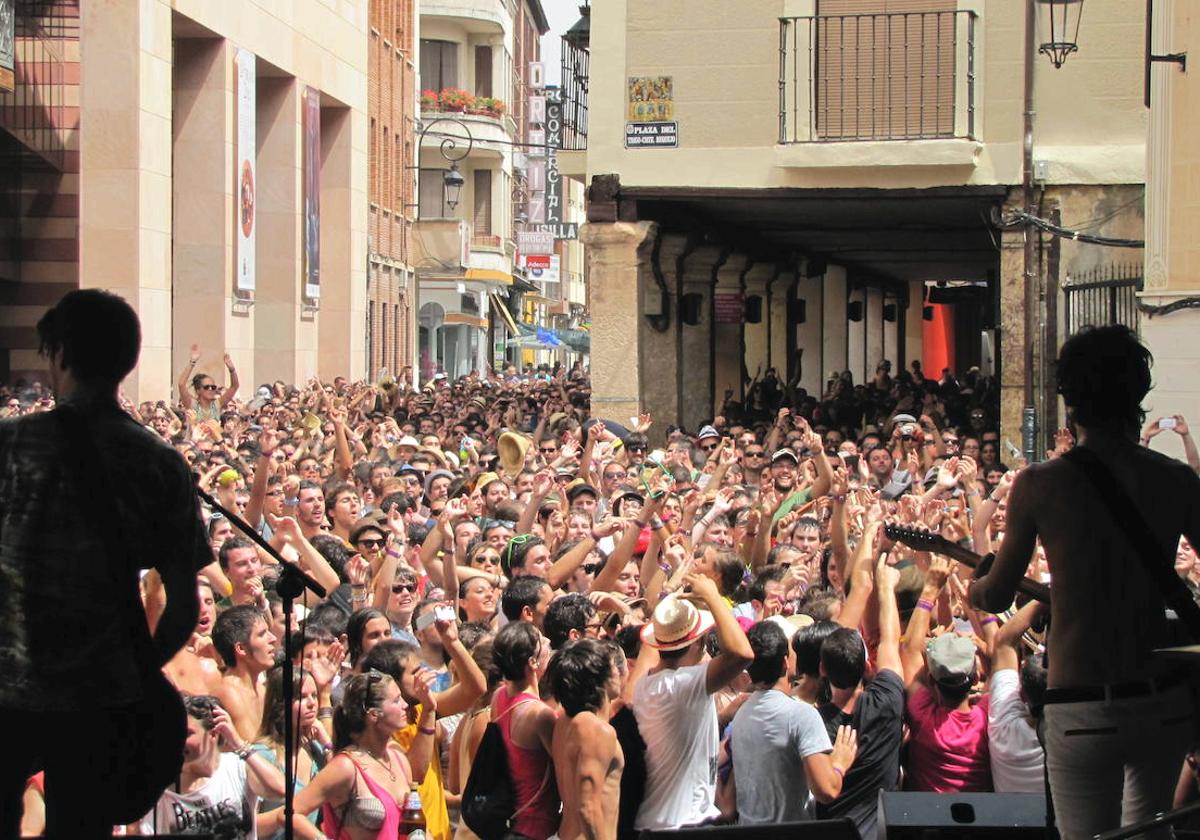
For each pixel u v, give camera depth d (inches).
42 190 1357.0
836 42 956.0
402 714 328.5
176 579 215.6
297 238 1699.1
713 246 1196.5
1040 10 905.5
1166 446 720.3
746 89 960.3
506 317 3607.3
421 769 356.2
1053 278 931.3
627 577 469.1
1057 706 244.2
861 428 1227.2
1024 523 248.1
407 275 2490.2
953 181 934.4
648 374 1086.4
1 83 1115.3
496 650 339.3
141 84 1269.7
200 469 665.6
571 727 317.4
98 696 207.0
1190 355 719.7
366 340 2023.9
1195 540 247.9
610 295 988.6
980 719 357.4
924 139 931.3
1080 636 242.4
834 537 470.0
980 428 1073.5
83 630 207.0
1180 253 721.0
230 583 448.8
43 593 206.1
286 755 275.1
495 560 466.9
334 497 580.4
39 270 1362.0
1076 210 926.4
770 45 957.2
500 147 3164.4
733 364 1309.1
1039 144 927.0
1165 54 725.3
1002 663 365.4
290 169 1694.1
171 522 214.7
